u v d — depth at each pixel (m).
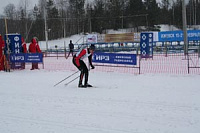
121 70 12.35
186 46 17.69
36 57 13.54
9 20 57.94
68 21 56.69
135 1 57.56
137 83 8.70
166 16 63.16
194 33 25.17
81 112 5.45
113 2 58.69
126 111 5.40
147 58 17.86
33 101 6.53
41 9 56.38
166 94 6.84
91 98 6.66
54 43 49.06
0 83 9.50
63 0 60.91
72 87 8.38
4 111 5.70
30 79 10.39
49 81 9.77
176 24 61.78
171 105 5.73
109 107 5.75
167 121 4.71
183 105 5.70
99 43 30.59
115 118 4.98
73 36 54.69
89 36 31.03
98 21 56.31
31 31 55.78
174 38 25.89
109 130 4.36
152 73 10.90
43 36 55.41
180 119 4.79
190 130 4.25
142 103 5.98
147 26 53.25
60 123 4.81
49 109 5.75
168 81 8.84
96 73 11.52
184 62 14.72
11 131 4.49
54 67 14.79
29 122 4.93
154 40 26.70
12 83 9.47
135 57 10.65
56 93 7.43
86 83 8.36
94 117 5.08
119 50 27.14
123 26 57.88
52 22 55.53
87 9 60.59
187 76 9.74
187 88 7.55
